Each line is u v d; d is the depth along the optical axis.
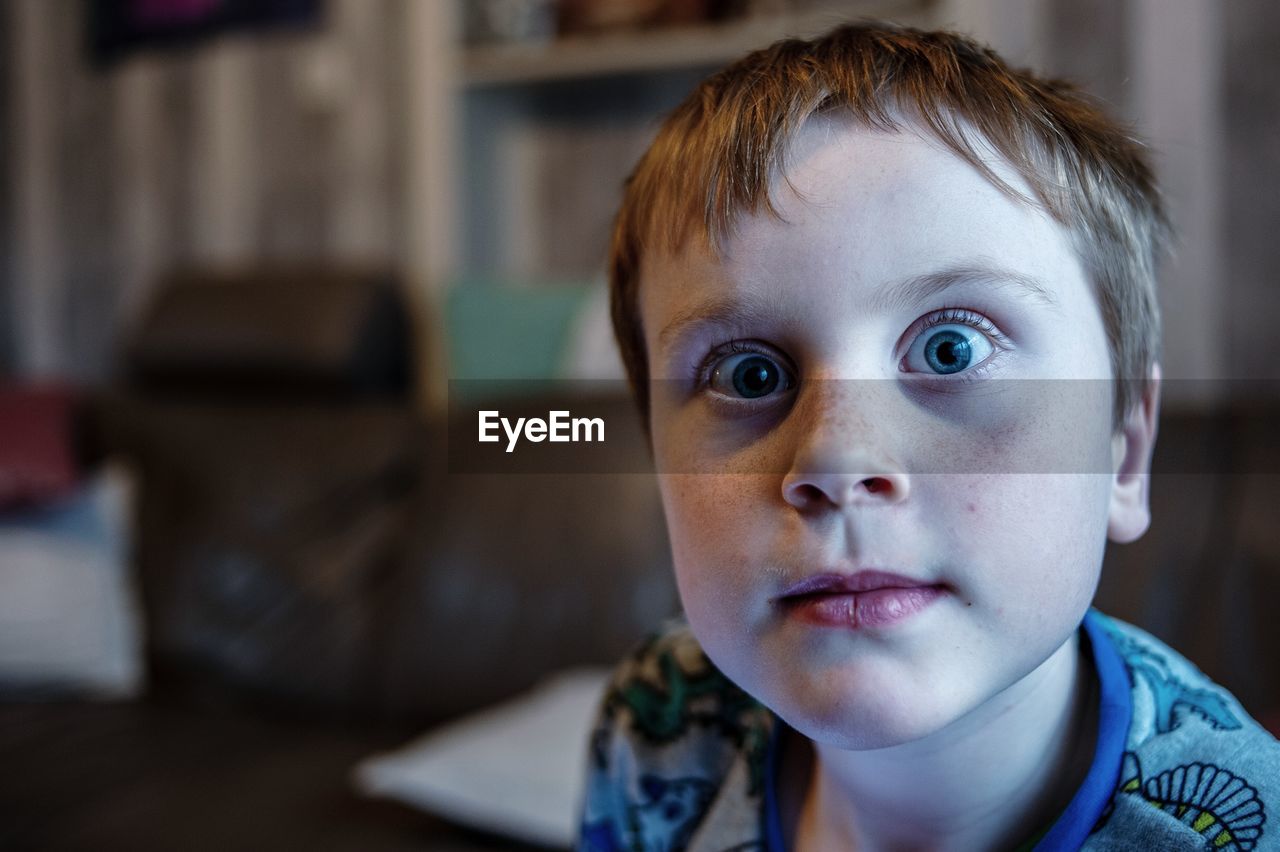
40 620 1.72
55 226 2.72
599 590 1.40
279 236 2.41
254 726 1.53
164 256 2.58
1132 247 0.38
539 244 2.16
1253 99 1.56
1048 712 0.37
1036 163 0.34
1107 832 0.35
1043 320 0.33
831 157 0.33
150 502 1.89
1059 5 1.64
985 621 0.31
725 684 0.47
